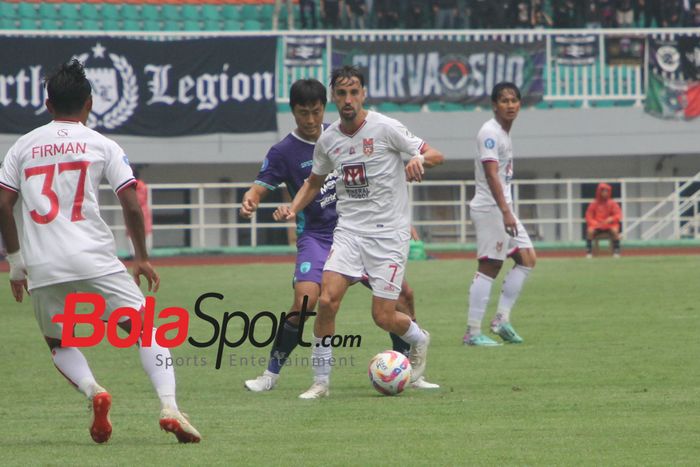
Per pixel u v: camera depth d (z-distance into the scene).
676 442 21.59
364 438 22.38
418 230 107.31
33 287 21.84
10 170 22.05
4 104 95.62
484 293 38.78
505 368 32.94
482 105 102.56
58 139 21.88
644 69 103.25
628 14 105.81
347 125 28.33
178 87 99.12
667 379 30.25
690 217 104.81
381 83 101.44
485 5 104.06
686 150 103.94
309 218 30.48
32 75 95.94
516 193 103.50
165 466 19.62
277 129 100.25
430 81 101.69
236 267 78.00
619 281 61.50
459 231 107.25
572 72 104.94
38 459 20.45
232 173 105.25
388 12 104.38
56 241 21.61
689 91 103.69
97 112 97.75
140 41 98.31
